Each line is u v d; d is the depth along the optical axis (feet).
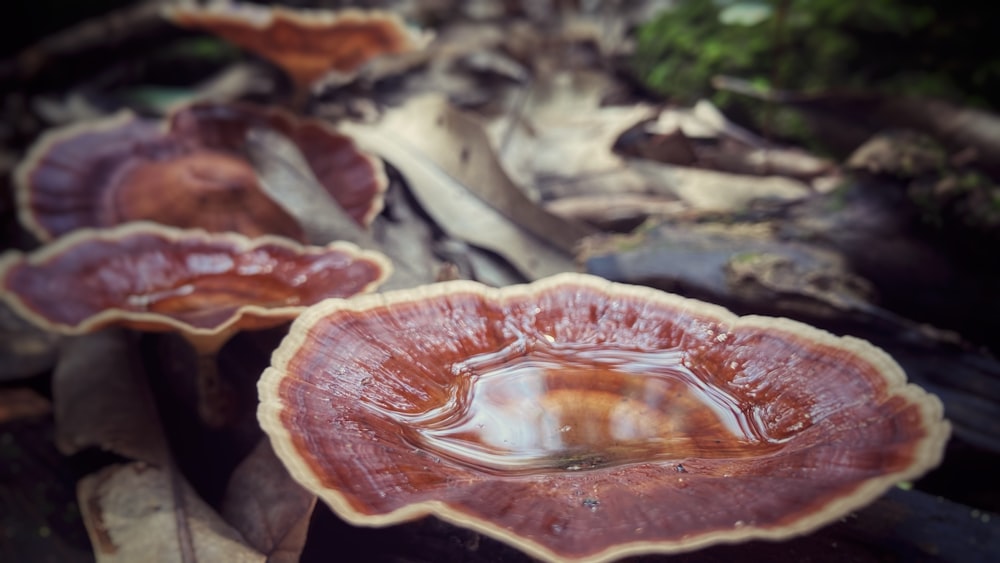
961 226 0.53
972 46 0.78
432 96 0.59
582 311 0.37
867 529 0.33
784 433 0.31
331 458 0.28
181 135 0.57
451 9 1.03
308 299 0.40
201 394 0.41
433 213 0.54
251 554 0.33
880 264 0.54
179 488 0.36
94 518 0.35
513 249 0.52
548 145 0.69
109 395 0.42
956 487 0.44
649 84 0.84
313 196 0.51
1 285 0.37
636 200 0.61
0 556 0.37
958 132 0.67
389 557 0.35
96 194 0.54
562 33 0.98
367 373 0.32
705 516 0.26
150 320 0.35
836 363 0.32
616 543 0.26
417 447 0.30
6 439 0.43
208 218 0.51
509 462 0.30
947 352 0.47
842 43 0.79
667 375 0.34
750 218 0.57
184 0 0.59
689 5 0.87
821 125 0.72
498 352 0.35
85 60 0.88
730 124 0.76
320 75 0.65
